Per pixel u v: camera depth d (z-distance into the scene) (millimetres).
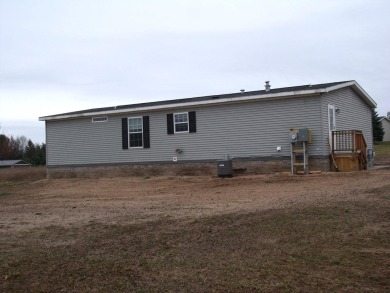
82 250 6602
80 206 11758
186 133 19828
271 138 17891
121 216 9492
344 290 4797
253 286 4945
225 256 6062
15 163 66625
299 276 5234
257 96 17859
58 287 5090
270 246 6465
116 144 21609
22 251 6672
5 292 4969
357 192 10812
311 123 17016
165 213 9570
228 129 18859
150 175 20688
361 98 21672
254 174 18203
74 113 23156
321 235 6953
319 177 15055
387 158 29969
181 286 5012
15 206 12523
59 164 23375
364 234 6941
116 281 5227
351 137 16859
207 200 11508
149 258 6086
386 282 5012
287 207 9266
